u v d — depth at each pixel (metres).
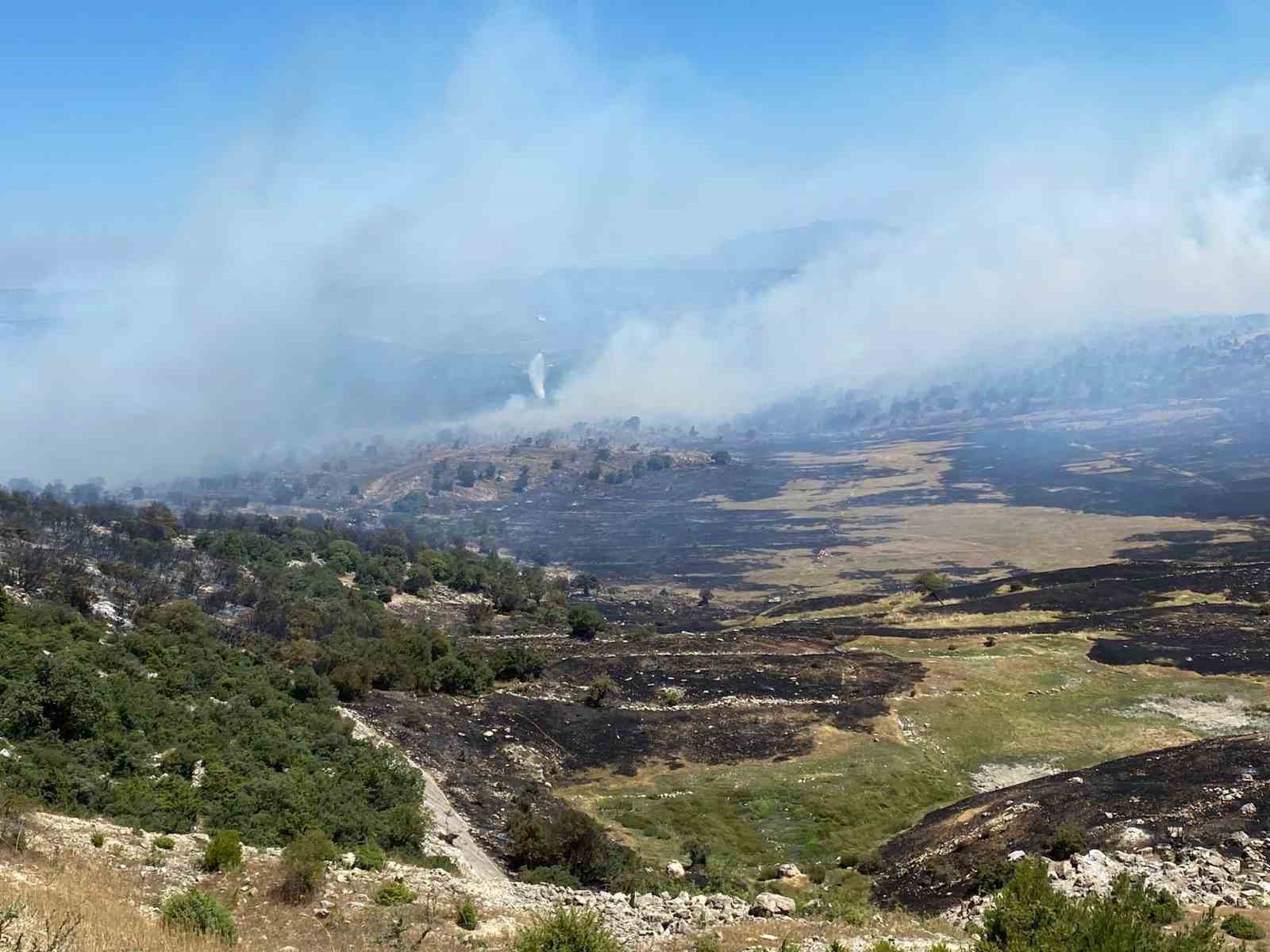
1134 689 71.75
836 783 55.78
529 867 41.38
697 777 58.19
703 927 27.28
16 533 81.25
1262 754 45.25
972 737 63.75
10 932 17.41
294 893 25.62
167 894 23.67
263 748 42.62
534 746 62.25
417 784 45.28
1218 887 29.25
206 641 61.03
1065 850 36.22
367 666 67.31
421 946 23.19
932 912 34.06
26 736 35.59
